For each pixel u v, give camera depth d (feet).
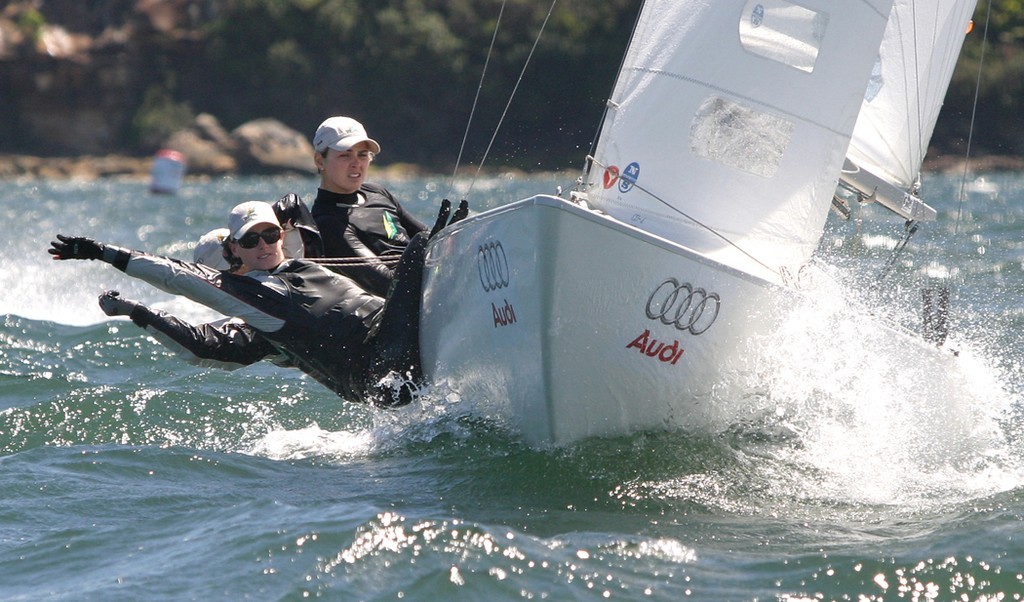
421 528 52.24
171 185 532.73
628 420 62.54
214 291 69.56
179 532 54.03
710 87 63.57
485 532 51.90
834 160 66.49
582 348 59.11
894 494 59.98
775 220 65.26
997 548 50.72
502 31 582.35
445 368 69.00
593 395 60.85
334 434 74.54
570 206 56.03
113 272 162.20
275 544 50.96
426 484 61.41
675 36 64.49
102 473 63.72
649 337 59.98
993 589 47.29
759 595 46.70
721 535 53.42
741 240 64.75
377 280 76.02
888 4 65.92
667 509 57.11
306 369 73.72
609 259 57.36
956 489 61.11
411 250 70.38
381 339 71.26
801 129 64.80
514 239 58.90
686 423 64.13
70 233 266.57
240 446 71.67
